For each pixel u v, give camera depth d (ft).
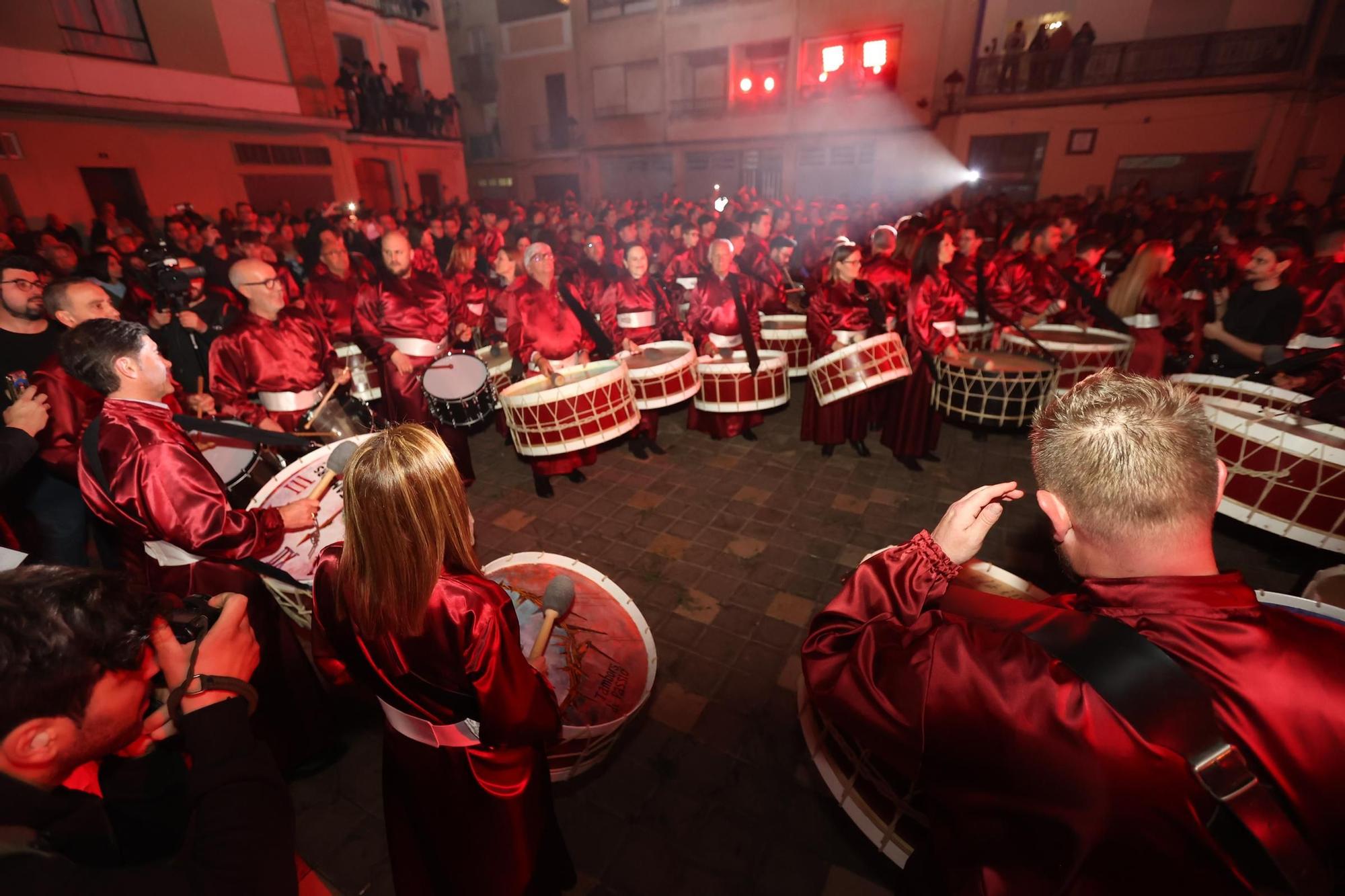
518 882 4.81
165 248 12.35
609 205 52.06
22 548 9.07
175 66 41.88
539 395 11.17
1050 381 12.70
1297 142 48.01
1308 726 2.11
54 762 2.31
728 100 67.97
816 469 15.05
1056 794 2.28
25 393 7.70
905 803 4.11
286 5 47.85
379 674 4.02
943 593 3.06
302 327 10.96
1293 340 12.78
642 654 6.52
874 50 60.23
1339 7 45.19
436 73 67.15
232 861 2.46
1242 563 10.94
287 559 6.94
